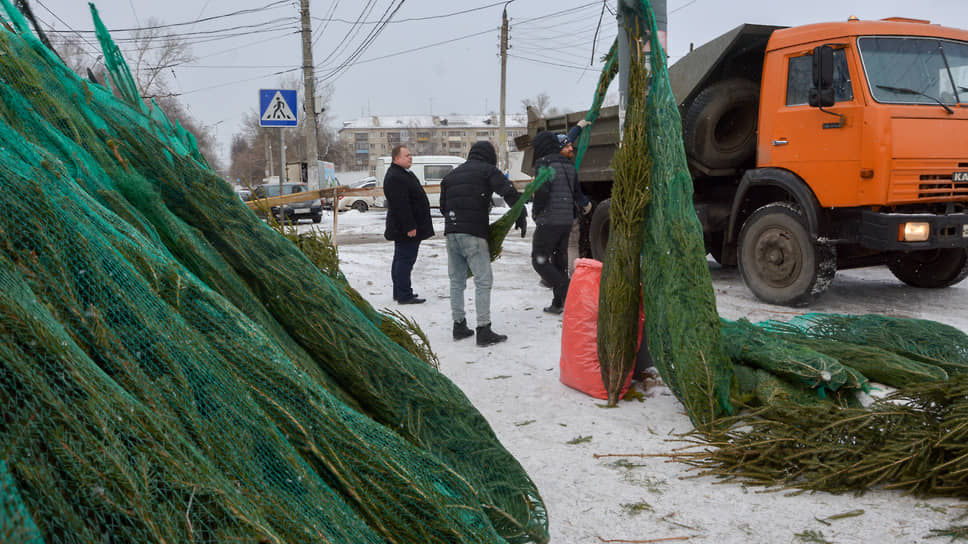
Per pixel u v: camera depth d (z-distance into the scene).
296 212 20.41
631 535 2.34
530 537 2.12
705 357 3.28
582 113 8.66
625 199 3.64
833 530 2.31
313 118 24.06
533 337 5.43
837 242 6.03
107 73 2.51
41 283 1.36
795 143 6.25
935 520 2.32
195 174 2.25
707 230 7.45
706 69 6.83
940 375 3.38
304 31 23.77
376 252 12.38
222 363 1.63
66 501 1.11
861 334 4.05
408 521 1.70
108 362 1.38
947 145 5.78
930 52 6.06
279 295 2.19
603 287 3.71
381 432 1.87
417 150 127.94
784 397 3.18
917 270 7.37
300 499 1.50
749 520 2.41
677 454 3.02
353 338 2.21
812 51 6.11
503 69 32.56
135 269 1.61
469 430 2.28
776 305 6.46
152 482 1.19
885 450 2.59
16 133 1.63
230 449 1.44
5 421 1.12
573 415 3.62
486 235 5.18
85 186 1.86
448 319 6.25
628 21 3.70
